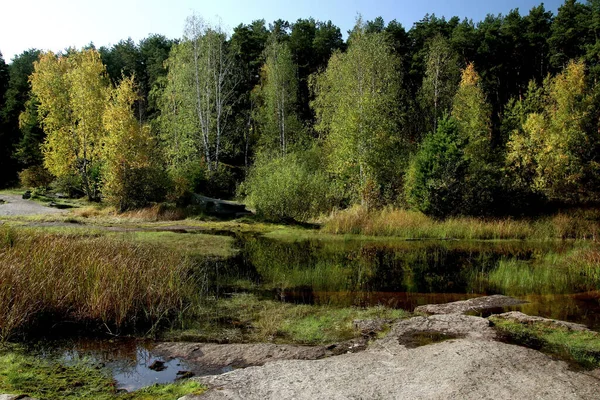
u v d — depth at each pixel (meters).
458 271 11.73
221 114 38.06
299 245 15.98
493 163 27.56
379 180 25.19
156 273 8.20
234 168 41.12
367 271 11.52
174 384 4.47
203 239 15.77
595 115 24.77
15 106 45.31
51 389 4.40
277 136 37.97
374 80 29.20
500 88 49.50
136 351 5.62
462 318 6.79
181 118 32.53
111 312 6.67
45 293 6.62
